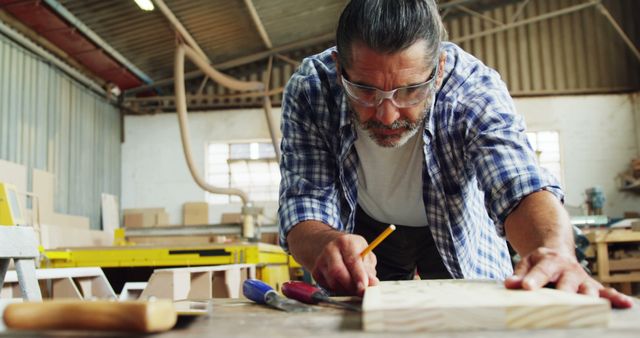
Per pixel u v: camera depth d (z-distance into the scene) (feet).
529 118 28.43
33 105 22.20
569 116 28.27
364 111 4.13
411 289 2.94
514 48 28.78
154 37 24.35
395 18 3.79
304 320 2.56
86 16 21.81
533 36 28.73
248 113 29.40
